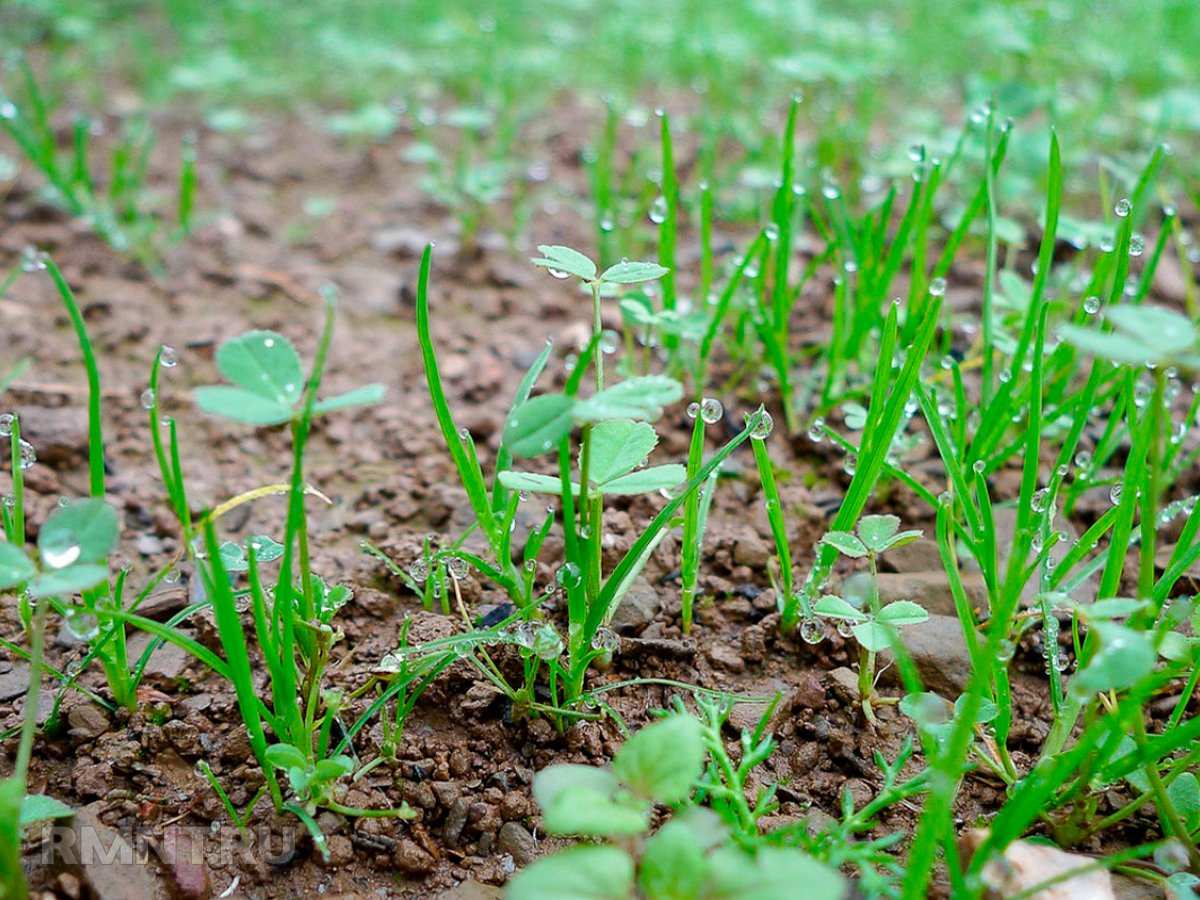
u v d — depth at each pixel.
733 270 0.41
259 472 0.36
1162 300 0.41
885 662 0.32
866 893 0.28
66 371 0.39
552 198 0.48
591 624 0.30
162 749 0.30
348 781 0.30
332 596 0.30
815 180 0.45
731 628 0.33
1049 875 0.28
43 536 0.27
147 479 0.36
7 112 0.43
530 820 0.29
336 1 0.73
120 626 0.30
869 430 0.31
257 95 0.58
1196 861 0.28
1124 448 0.36
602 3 0.74
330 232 0.46
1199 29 0.66
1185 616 0.30
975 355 0.38
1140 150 0.51
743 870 0.25
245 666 0.28
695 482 0.30
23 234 0.44
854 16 0.73
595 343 0.30
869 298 0.37
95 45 0.61
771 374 0.39
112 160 0.50
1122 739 0.29
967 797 0.30
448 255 0.44
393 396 0.39
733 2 0.70
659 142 0.53
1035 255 0.43
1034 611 0.30
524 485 0.29
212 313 0.41
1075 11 0.67
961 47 0.65
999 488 0.35
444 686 0.31
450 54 0.63
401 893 0.29
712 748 0.29
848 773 0.30
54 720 0.30
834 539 0.30
